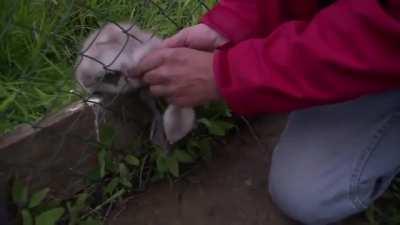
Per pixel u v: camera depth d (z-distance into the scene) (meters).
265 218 1.97
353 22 1.21
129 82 1.62
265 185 2.07
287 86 1.30
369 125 1.68
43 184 1.85
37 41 2.08
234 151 2.19
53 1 2.21
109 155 1.94
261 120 2.31
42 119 1.81
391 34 1.17
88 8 2.16
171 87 1.44
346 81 1.27
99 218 1.90
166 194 2.02
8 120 1.87
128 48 1.62
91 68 1.63
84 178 1.93
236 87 1.34
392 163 1.73
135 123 1.96
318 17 1.29
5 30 1.85
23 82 2.03
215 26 1.66
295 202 1.82
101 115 1.87
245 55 1.34
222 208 1.99
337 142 1.72
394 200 2.00
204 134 2.15
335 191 1.75
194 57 1.41
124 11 2.37
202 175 2.09
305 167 1.77
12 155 1.74
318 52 1.24
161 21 2.34
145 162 2.05
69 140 1.85
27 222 1.72
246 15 1.67
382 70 1.22
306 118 1.77
